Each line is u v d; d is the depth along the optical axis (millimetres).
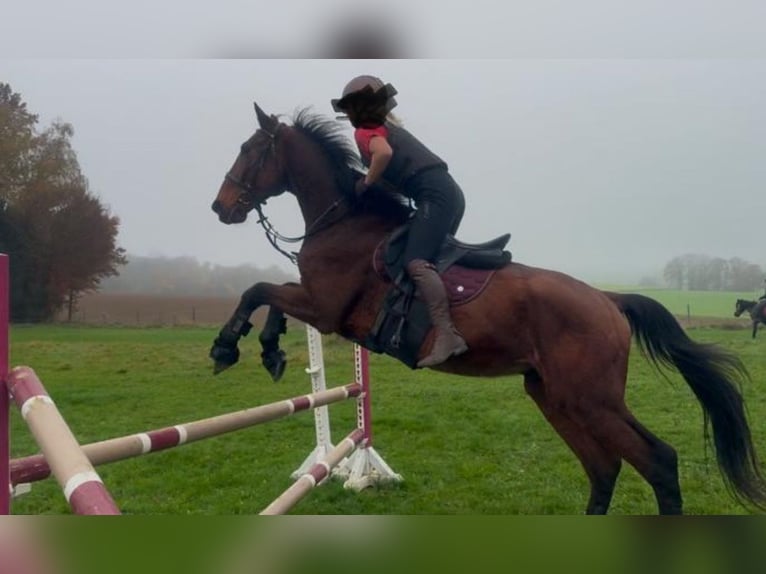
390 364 10492
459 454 5672
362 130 3066
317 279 3188
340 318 3188
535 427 6707
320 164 3309
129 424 6941
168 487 4754
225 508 4211
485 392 8547
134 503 4359
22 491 1880
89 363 9531
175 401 8000
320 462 3562
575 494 4484
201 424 2494
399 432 6574
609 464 3141
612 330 2994
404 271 3031
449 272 3041
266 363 3342
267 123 3387
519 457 5562
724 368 3100
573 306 2975
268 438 6449
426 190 3045
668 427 6680
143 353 10039
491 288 3018
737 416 3055
